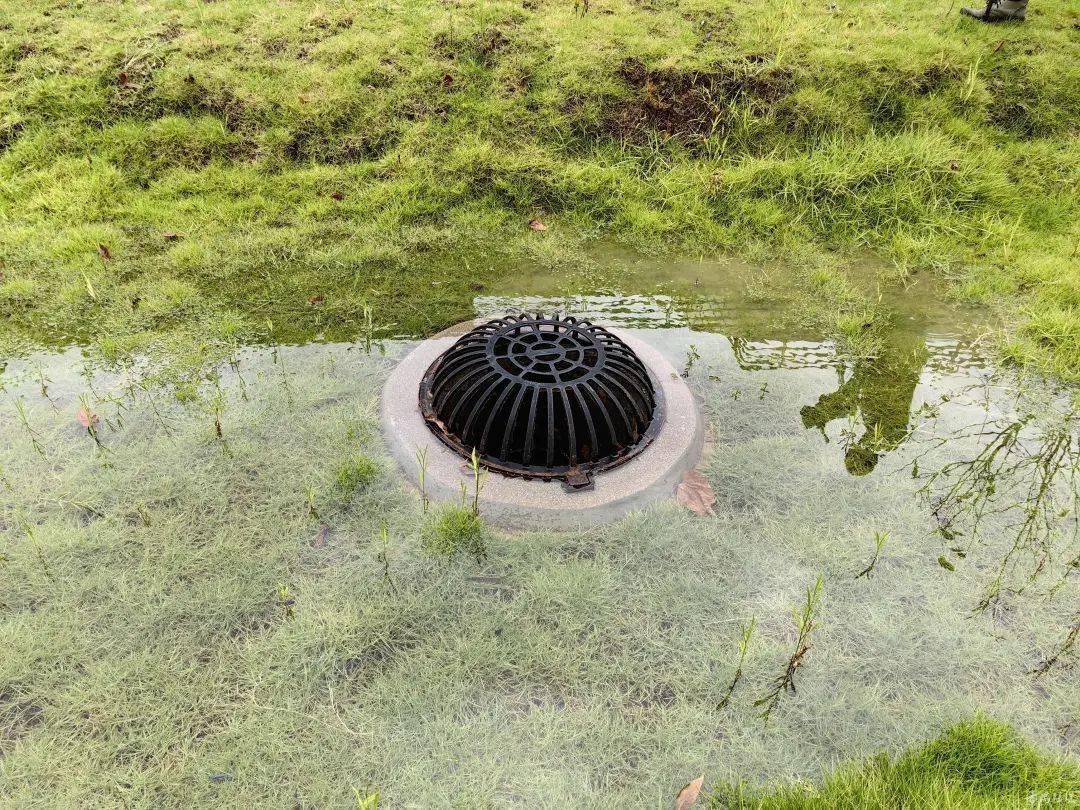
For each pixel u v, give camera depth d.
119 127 3.48
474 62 3.75
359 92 3.60
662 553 1.84
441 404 2.10
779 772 1.46
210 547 1.82
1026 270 2.96
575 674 1.59
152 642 1.63
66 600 1.70
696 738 1.50
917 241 3.18
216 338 2.54
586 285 2.93
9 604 1.69
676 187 3.40
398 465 2.03
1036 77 3.76
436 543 1.82
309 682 1.56
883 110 3.63
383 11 4.11
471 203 3.34
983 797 1.38
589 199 3.37
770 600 1.75
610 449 2.03
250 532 1.86
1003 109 3.68
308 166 3.46
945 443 2.19
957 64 3.75
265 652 1.61
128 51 3.74
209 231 3.11
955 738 1.48
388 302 2.77
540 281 2.94
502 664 1.60
